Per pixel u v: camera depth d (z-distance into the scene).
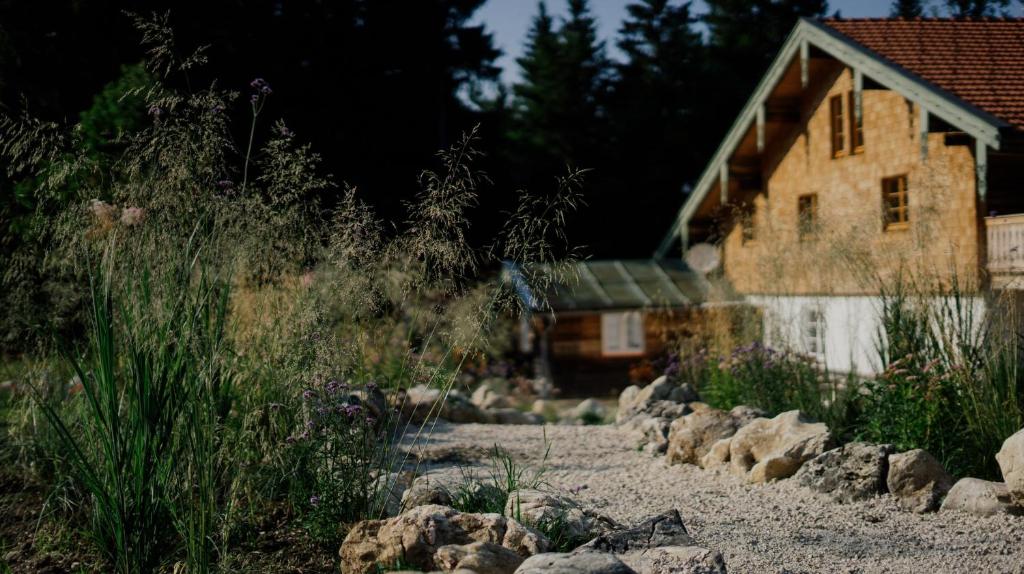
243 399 6.03
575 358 23.66
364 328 6.23
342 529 5.62
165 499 4.75
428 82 30.16
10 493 6.63
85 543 5.64
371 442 5.86
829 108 20.02
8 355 7.63
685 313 22.77
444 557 4.46
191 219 5.54
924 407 7.99
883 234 11.49
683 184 39.00
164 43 5.86
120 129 6.00
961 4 25.67
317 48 24.91
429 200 5.79
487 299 6.07
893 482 7.27
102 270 5.21
